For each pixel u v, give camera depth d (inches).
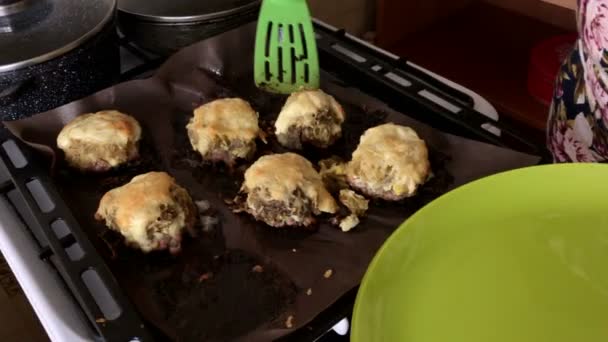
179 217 31.9
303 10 35.5
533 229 26.8
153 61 38.2
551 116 39.1
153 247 31.4
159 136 35.7
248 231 32.1
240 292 29.9
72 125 34.2
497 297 25.7
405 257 26.0
